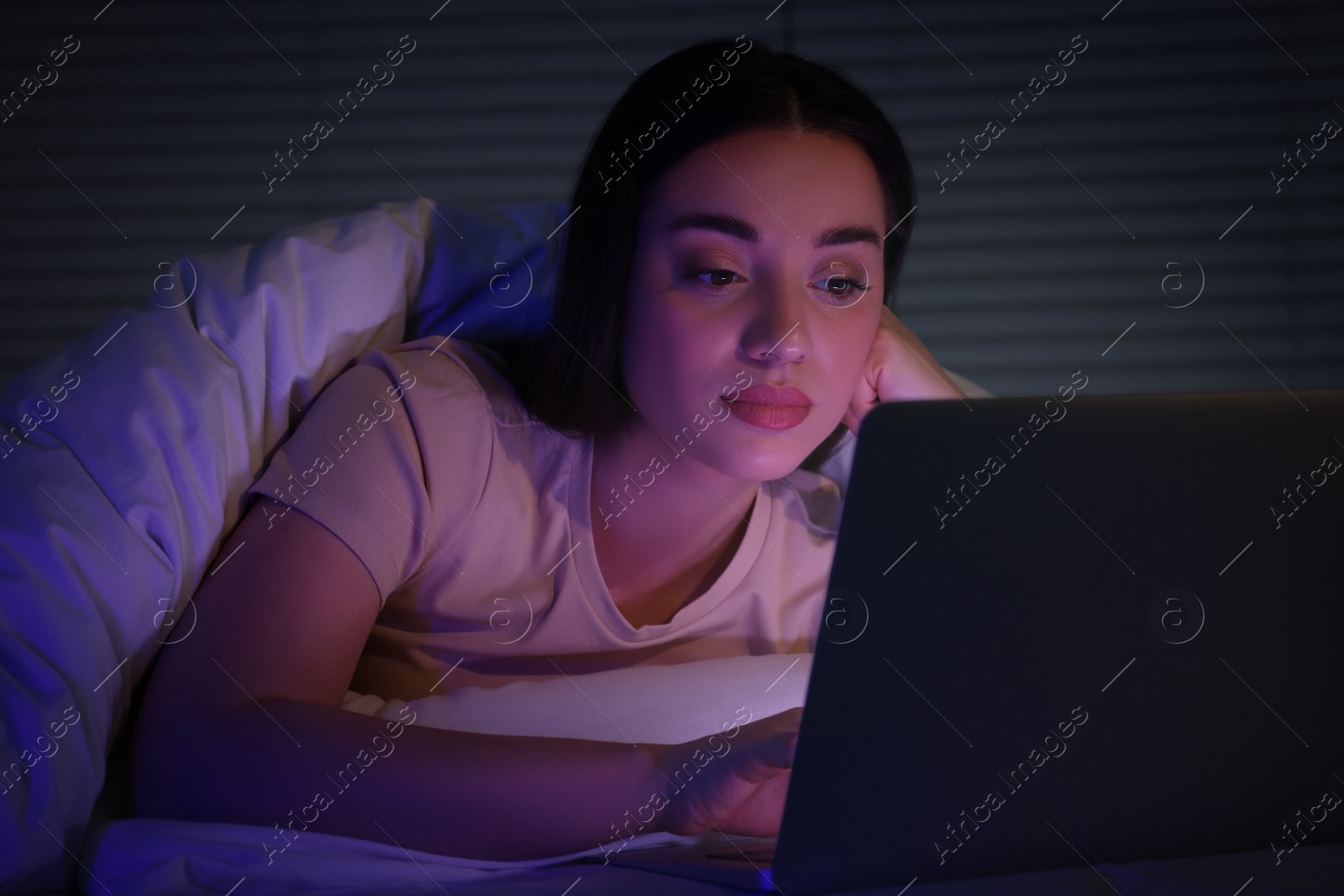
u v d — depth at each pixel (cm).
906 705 67
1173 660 68
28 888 83
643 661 128
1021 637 67
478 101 289
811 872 70
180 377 105
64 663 91
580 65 289
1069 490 67
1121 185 290
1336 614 69
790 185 106
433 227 137
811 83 111
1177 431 68
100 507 97
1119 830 71
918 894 67
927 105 292
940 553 67
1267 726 70
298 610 94
